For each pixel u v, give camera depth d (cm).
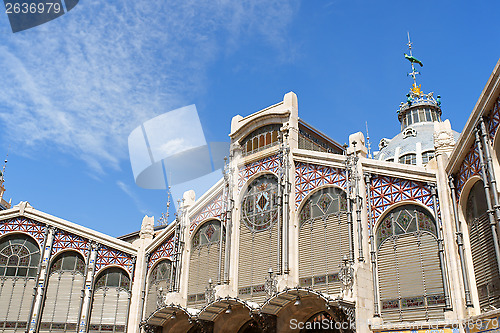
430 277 2466
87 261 3859
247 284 3142
